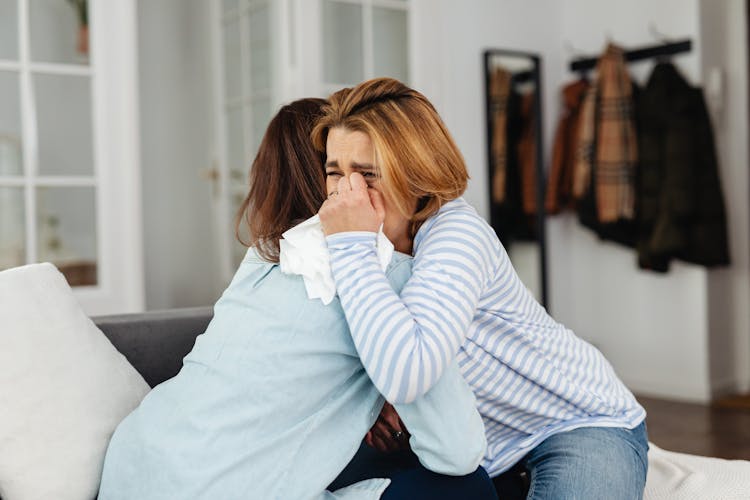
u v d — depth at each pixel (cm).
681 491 174
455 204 135
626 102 431
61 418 136
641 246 423
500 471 153
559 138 461
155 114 449
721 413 394
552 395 150
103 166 338
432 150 128
